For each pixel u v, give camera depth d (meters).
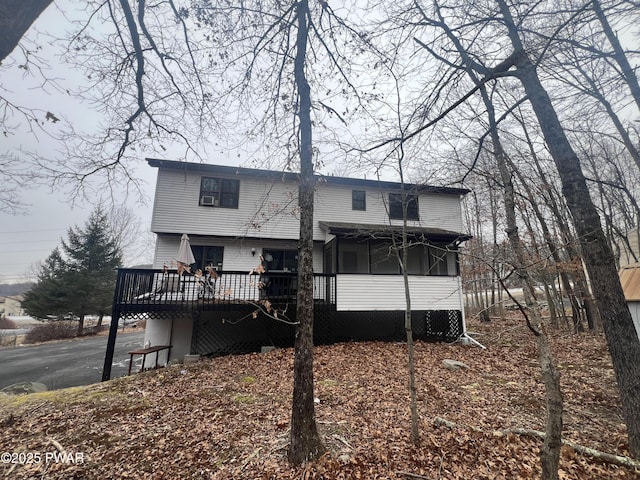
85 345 17.64
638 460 3.39
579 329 11.50
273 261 12.12
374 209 13.30
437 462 3.49
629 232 15.05
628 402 3.55
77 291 23.17
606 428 4.21
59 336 21.56
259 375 7.12
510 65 4.26
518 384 6.25
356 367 7.59
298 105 4.32
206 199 11.70
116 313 8.52
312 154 4.03
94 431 4.54
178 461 3.69
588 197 3.93
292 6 3.96
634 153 6.93
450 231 12.57
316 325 10.65
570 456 3.54
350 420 4.61
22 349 16.38
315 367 7.62
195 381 6.84
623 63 4.71
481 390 5.94
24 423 4.88
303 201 3.90
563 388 5.82
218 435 4.26
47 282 23.70
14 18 1.74
